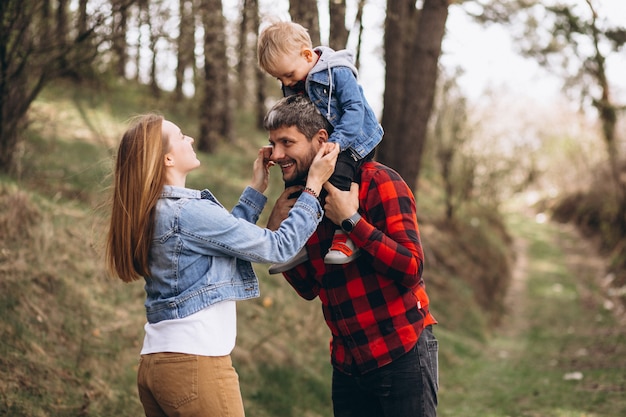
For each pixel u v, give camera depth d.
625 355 10.45
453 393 8.30
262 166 2.75
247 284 2.48
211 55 7.30
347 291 2.66
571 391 8.09
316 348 7.22
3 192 5.86
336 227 2.68
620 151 21.47
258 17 6.80
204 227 2.31
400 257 2.48
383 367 2.64
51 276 5.18
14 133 6.86
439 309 12.62
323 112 2.67
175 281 2.33
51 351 4.53
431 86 10.93
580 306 16.64
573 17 14.96
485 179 20.56
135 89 13.19
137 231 2.33
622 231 22.81
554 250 25.88
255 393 5.69
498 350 11.71
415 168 11.05
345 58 2.73
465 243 17.84
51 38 6.24
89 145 9.55
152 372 2.32
